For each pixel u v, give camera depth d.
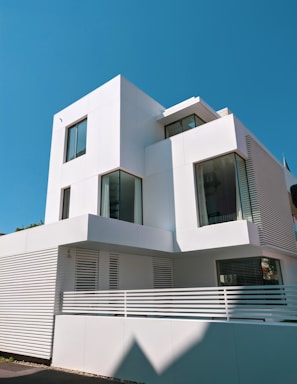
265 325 4.53
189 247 9.18
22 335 7.86
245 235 8.01
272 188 10.55
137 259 10.02
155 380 5.44
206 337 5.07
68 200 11.88
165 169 10.55
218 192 9.18
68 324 7.05
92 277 8.44
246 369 4.53
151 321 5.82
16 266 8.82
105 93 11.48
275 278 10.12
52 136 13.50
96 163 10.93
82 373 6.38
